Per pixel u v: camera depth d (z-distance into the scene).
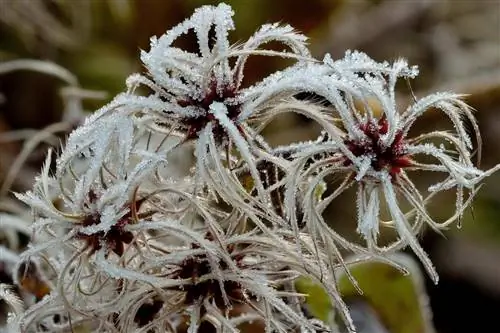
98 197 0.33
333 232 0.32
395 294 0.39
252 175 0.31
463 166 0.32
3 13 0.55
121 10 0.59
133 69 0.59
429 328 0.39
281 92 0.31
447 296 0.56
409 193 0.32
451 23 0.65
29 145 0.42
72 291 0.34
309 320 0.35
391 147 0.32
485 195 0.59
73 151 0.33
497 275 0.56
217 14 0.32
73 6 0.58
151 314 0.34
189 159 0.39
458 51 0.63
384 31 0.63
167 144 0.34
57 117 0.56
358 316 0.38
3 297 0.36
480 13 0.65
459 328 0.55
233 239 0.33
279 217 0.32
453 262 0.56
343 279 0.39
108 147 0.32
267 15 0.58
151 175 0.32
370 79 0.32
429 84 0.61
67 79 0.43
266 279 0.33
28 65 0.43
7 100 0.56
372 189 0.32
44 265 0.37
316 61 0.32
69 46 0.58
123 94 0.32
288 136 0.54
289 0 0.58
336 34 0.62
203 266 0.33
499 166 0.32
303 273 0.33
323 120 0.32
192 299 0.33
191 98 0.32
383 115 0.32
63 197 0.33
